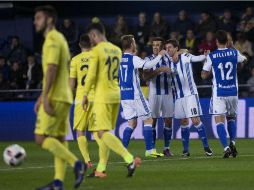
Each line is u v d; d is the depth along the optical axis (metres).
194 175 26.55
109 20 61.75
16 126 49.59
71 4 61.84
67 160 21.42
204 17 54.66
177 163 31.30
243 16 54.66
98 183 24.59
